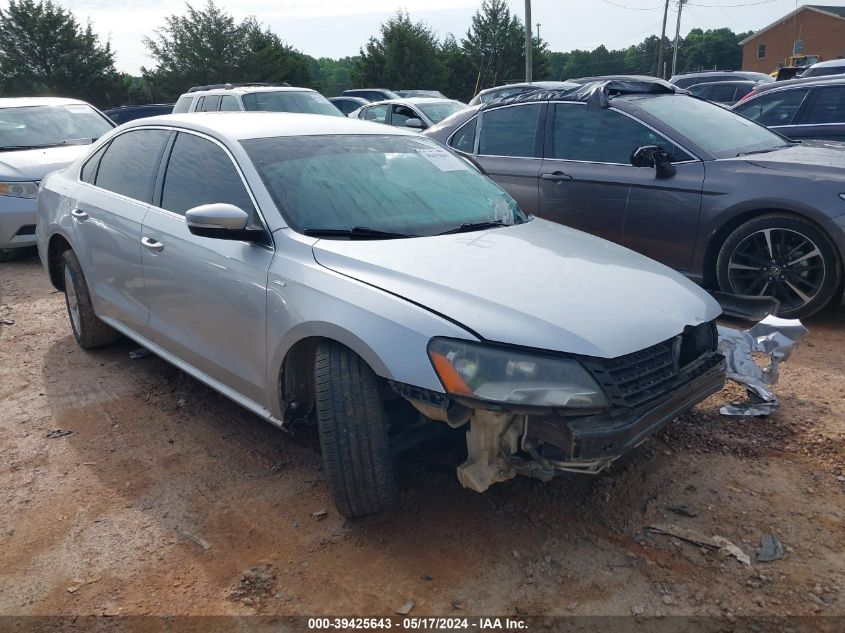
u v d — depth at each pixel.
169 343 3.98
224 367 3.54
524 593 2.65
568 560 2.81
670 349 2.86
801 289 5.09
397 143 4.13
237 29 47.56
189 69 46.97
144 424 4.07
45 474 3.57
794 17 63.06
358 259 3.01
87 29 46.44
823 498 3.15
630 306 2.85
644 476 3.36
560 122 6.20
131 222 4.16
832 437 3.62
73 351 5.25
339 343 2.89
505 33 49.81
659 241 5.57
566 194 6.00
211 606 2.64
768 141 6.00
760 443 3.62
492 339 2.57
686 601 2.59
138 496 3.36
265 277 3.19
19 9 44.56
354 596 2.67
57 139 9.25
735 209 5.12
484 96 12.62
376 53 48.28
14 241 8.05
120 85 47.19
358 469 2.81
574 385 2.54
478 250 3.19
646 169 5.57
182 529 3.10
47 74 45.25
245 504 3.26
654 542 2.90
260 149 3.64
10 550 2.99
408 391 2.66
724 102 17.19
